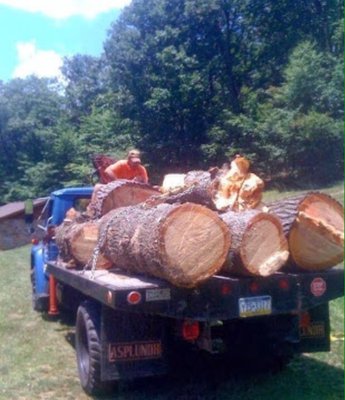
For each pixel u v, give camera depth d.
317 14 42.78
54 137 50.97
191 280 5.15
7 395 6.17
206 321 5.35
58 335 8.56
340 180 32.81
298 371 6.50
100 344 5.81
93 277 6.02
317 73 35.28
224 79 45.75
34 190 50.19
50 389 6.34
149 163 43.00
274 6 44.03
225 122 39.34
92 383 5.96
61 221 9.05
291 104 35.53
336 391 5.84
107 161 9.01
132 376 5.72
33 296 10.38
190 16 44.88
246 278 5.34
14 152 55.44
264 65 45.22
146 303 5.21
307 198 5.53
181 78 42.00
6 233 32.84
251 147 36.53
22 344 8.14
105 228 6.29
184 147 42.56
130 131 43.81
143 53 43.66
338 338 7.40
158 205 5.81
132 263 5.81
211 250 5.19
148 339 5.77
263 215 5.30
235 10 45.56
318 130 33.25
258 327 5.91
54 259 8.91
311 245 5.52
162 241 5.09
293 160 34.34
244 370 6.59
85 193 9.20
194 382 6.31
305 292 5.48
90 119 48.03
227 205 6.18
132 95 43.72
